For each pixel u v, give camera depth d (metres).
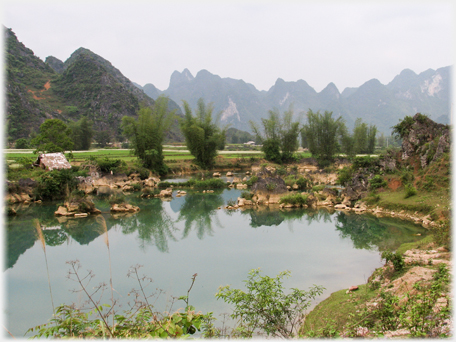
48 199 40.31
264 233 27.03
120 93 178.62
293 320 11.72
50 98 170.75
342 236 25.59
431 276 12.11
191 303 14.49
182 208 37.53
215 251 22.42
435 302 8.96
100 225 29.80
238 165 79.12
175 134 174.62
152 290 16.08
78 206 33.62
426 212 27.62
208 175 66.44
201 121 77.75
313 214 33.72
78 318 7.54
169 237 26.22
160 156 65.81
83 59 191.00
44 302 14.75
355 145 83.00
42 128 68.00
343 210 34.62
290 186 47.34
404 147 37.59
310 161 74.25
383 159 39.75
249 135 197.38
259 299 10.15
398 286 12.48
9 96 126.12
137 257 21.34
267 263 19.77
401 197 31.97
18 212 34.03
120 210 35.28
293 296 11.12
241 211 35.69
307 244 23.62
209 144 75.06
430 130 36.38
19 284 16.95
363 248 22.23
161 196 44.78
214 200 42.06
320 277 17.27
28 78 179.25
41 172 47.25
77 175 47.00
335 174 53.41
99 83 179.25
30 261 20.62
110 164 57.44
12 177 42.88
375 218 30.25
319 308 13.15
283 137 80.62
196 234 27.00
